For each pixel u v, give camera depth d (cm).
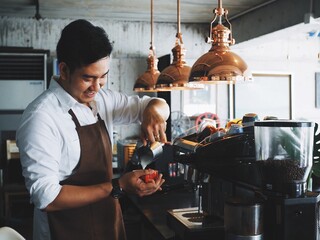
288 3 451
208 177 203
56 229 176
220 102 609
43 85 494
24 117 156
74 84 154
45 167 150
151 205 270
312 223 153
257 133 163
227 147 188
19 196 485
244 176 185
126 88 588
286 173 153
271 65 628
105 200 183
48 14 534
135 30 588
